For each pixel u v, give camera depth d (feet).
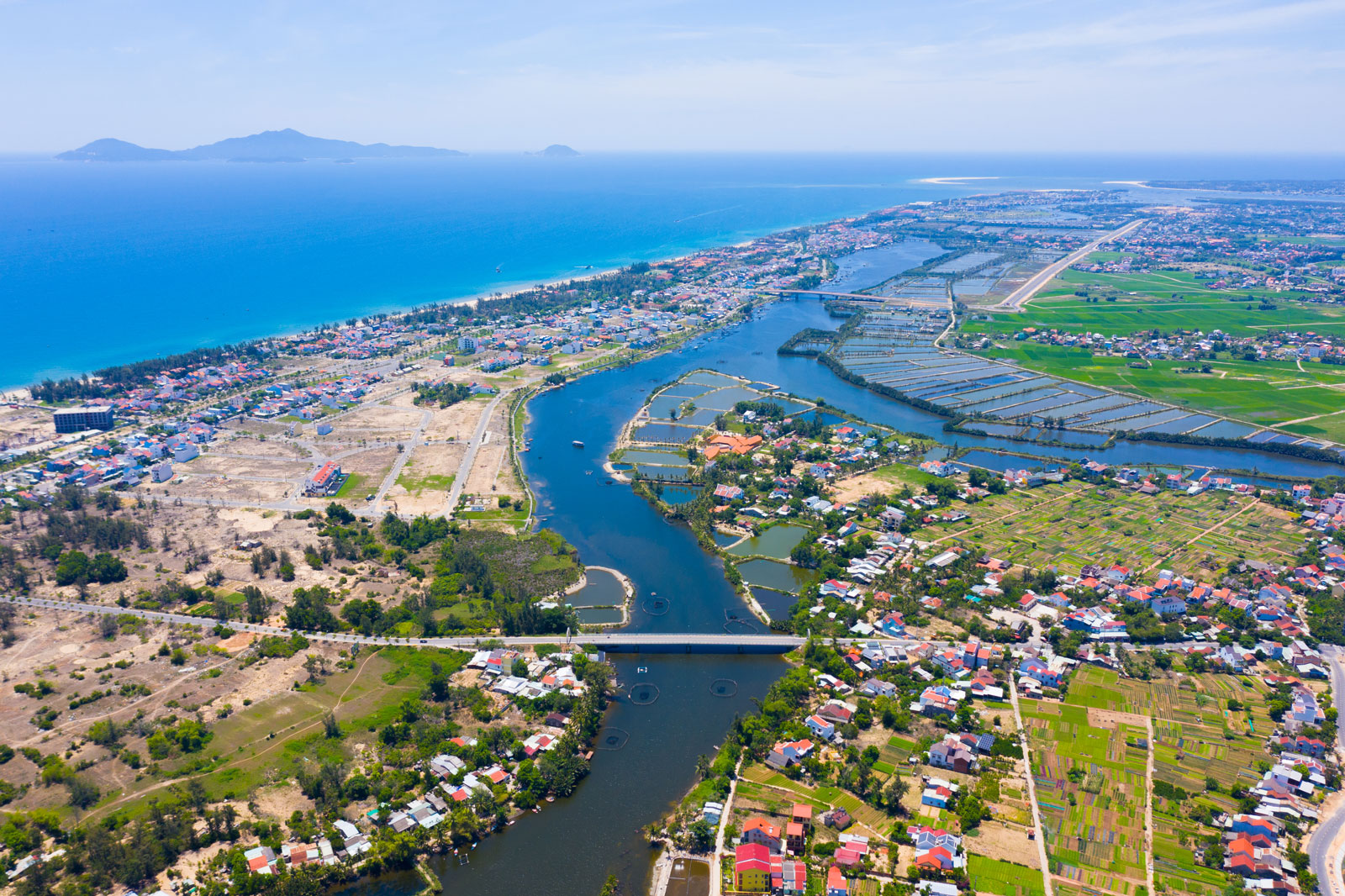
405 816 531.50
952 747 585.63
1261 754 595.06
